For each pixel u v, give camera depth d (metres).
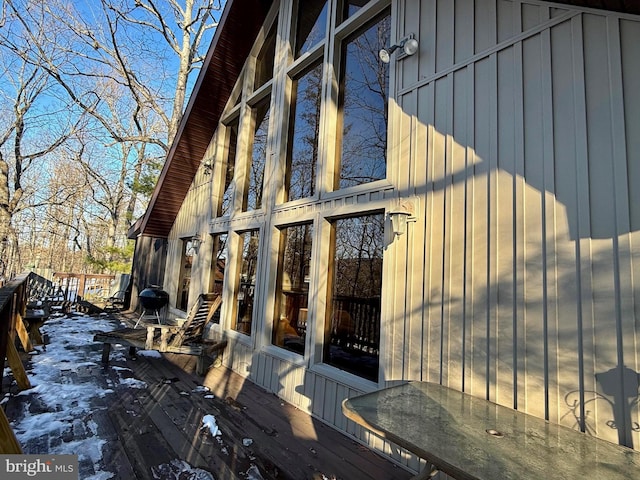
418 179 3.13
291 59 5.20
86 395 3.81
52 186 18.39
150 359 5.49
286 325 4.53
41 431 2.96
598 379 2.02
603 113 2.15
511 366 2.37
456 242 2.78
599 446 1.75
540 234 2.33
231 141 6.96
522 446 1.70
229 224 6.02
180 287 8.18
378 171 3.69
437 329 2.81
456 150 2.88
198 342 5.20
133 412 3.46
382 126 3.74
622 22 2.14
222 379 4.76
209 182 7.07
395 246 3.22
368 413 2.02
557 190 2.29
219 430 3.19
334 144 4.23
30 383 4.05
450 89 2.99
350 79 4.23
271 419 3.54
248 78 6.20
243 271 5.64
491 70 2.72
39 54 13.25
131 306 10.55
